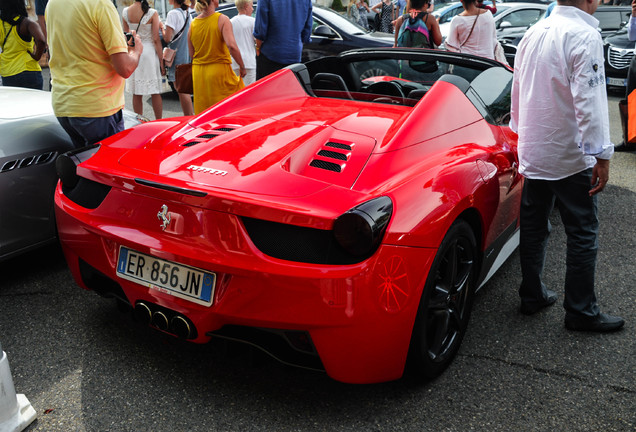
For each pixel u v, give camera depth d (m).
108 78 3.42
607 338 2.68
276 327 1.92
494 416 2.13
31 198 3.05
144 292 2.15
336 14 8.77
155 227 2.07
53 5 3.23
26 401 2.07
